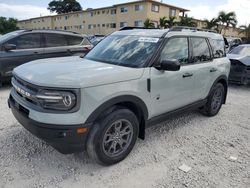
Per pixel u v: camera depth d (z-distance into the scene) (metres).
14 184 2.72
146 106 3.39
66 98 2.61
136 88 3.16
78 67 3.15
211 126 4.68
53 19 54.22
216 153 3.61
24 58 6.91
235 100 6.80
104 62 3.61
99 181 2.86
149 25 31.83
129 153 3.38
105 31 41.12
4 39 6.72
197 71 4.26
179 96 3.97
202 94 4.62
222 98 5.35
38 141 3.67
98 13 42.03
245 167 3.26
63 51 7.66
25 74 3.03
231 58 8.27
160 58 3.55
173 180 2.93
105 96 2.83
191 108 4.43
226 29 47.03
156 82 3.44
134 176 2.98
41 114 2.65
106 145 3.05
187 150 3.67
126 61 3.52
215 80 4.88
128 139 3.29
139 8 34.41
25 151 3.39
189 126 4.62
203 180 2.94
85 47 8.22
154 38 3.75
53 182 2.79
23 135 3.84
